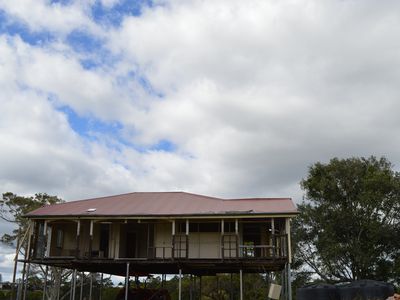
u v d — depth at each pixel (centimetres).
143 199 3006
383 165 4641
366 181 4353
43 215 2645
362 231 4422
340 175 4584
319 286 2645
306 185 4712
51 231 2812
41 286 4444
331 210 4544
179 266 2656
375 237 4275
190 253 2694
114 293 4284
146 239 2811
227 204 2803
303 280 4569
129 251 2805
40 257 2664
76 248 2617
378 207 4394
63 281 4291
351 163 4616
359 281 2630
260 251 2727
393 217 4375
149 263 2588
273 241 2488
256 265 2597
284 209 2575
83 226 2820
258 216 2519
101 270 3083
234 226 2730
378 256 4425
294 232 4666
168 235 2766
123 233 2800
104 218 2612
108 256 2725
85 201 3017
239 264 2562
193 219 2630
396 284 4278
